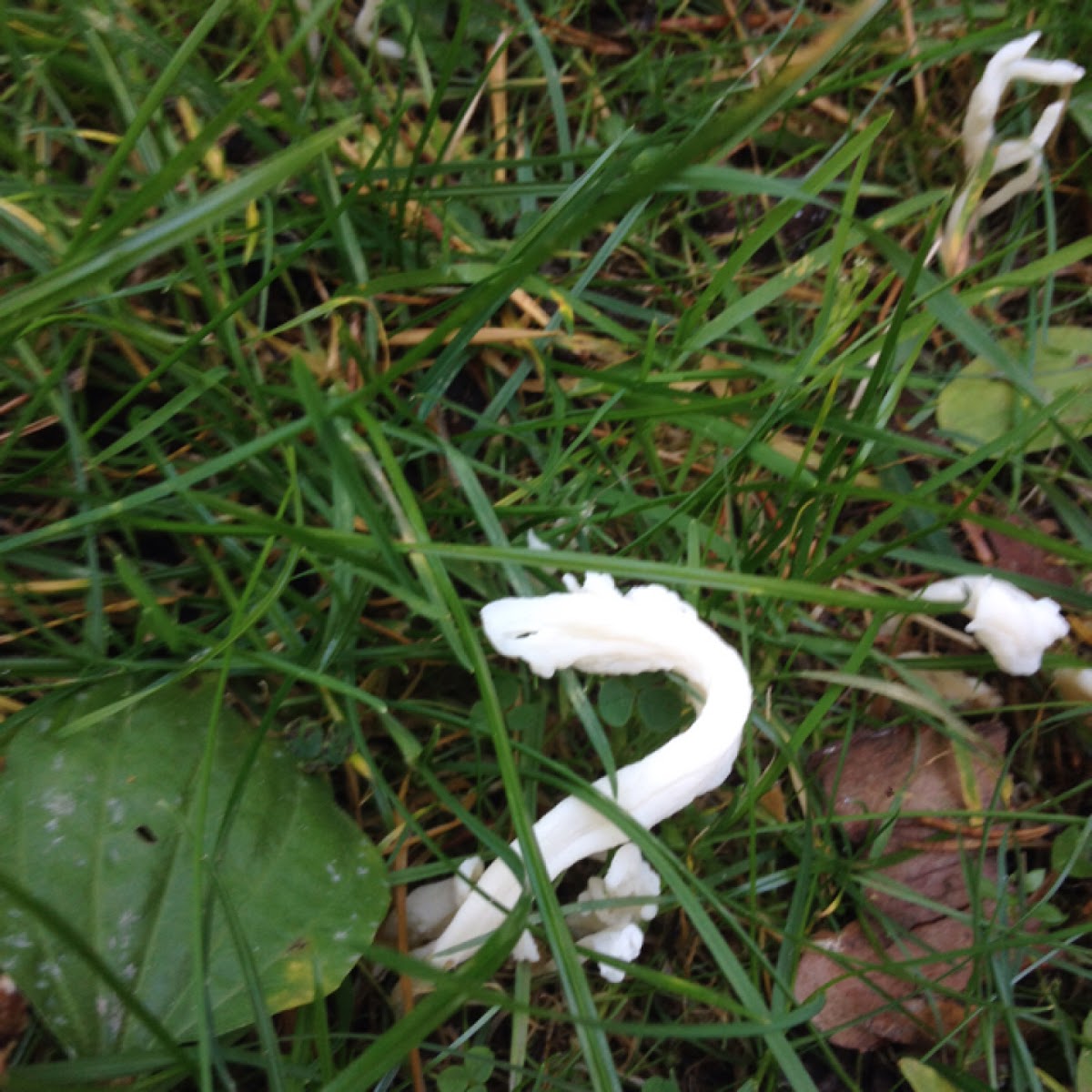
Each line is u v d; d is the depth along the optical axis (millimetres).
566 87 257
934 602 209
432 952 189
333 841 189
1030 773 218
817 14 266
